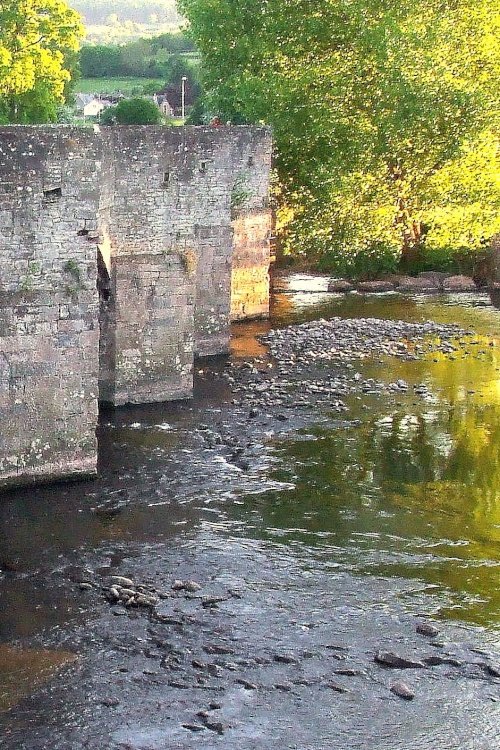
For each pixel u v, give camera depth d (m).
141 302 34.34
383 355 43.50
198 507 26.44
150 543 24.20
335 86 58.47
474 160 60.50
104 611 20.97
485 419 34.50
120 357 34.44
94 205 26.17
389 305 54.88
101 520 25.41
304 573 22.89
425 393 37.56
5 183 24.98
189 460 29.73
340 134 58.44
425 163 60.25
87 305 26.73
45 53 72.81
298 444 31.55
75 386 27.12
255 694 18.22
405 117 57.62
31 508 25.97
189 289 35.16
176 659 19.25
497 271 60.81
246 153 47.28
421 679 18.83
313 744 16.86
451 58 60.47
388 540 24.77
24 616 20.72
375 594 21.97
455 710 17.92
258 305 50.16
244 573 22.83
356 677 18.83
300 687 18.47
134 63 188.25
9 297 25.69
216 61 64.00
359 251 62.06
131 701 17.94
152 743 16.78
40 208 25.55
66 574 22.55
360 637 20.20
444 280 60.53
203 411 34.59
